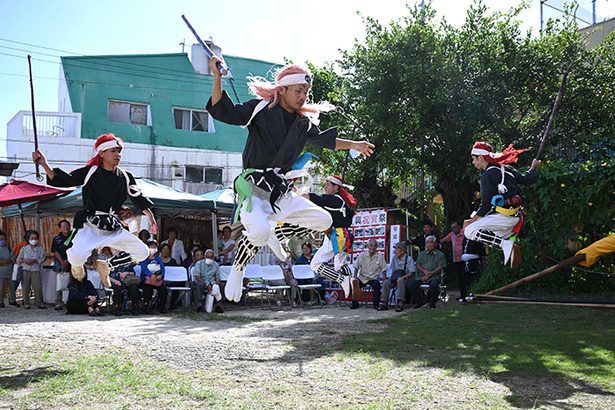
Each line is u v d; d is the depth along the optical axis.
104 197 5.33
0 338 6.97
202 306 11.39
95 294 10.74
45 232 16.77
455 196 16.23
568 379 5.07
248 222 3.98
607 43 15.48
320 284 12.93
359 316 10.31
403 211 13.59
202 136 24.25
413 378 5.03
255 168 4.14
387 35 14.98
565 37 14.89
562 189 11.19
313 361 5.73
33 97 5.93
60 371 5.07
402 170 16.23
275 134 4.12
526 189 11.38
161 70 24.83
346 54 15.85
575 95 14.62
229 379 4.93
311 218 4.26
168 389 4.53
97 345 6.52
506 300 10.48
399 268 11.78
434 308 10.76
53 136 21.53
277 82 4.12
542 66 14.67
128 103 23.81
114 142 5.29
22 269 12.00
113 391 4.46
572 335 7.33
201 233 17.66
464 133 14.88
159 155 23.14
